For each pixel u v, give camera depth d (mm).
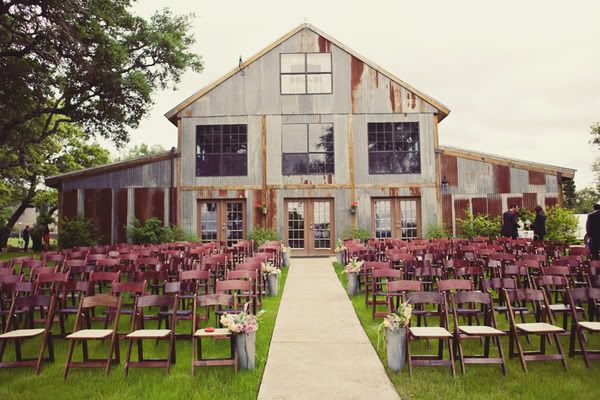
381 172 18047
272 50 18453
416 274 7797
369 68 18391
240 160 18047
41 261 9336
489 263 8312
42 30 14016
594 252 10461
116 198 17859
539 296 5949
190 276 7199
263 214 17828
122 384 5180
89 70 15086
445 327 6219
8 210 40875
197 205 18047
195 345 5766
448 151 18125
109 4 15422
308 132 18156
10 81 15422
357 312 8305
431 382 5113
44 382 5270
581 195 50281
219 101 18250
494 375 5316
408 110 18250
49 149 26891
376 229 17969
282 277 12305
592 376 5219
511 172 17969
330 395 4797
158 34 16828
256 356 5977
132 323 6113
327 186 17922
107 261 9070
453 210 17906
